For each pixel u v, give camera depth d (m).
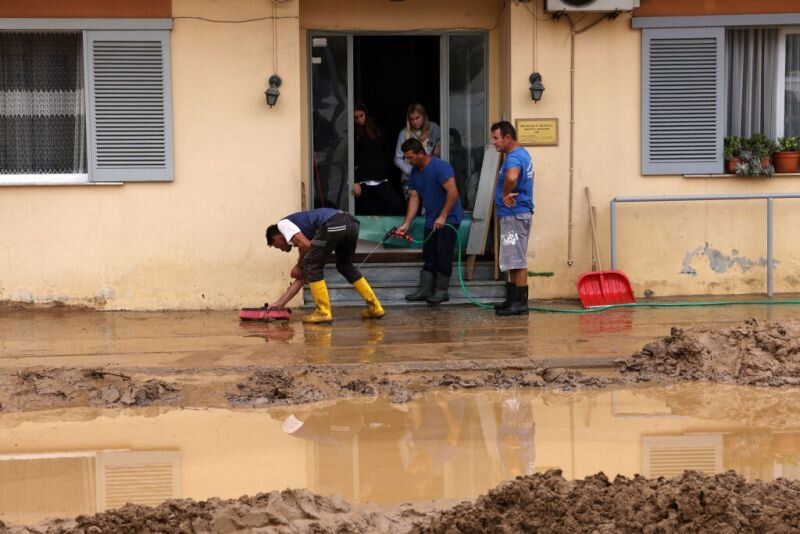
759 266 12.58
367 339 10.03
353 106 12.84
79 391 8.16
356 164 12.92
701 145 12.49
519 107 12.30
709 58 12.44
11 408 7.83
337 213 10.83
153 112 11.91
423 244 12.05
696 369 8.68
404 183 12.94
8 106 12.02
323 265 10.92
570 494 5.23
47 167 12.11
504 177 11.08
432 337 10.10
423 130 12.79
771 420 7.36
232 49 11.92
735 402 7.88
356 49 12.90
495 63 12.81
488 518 4.97
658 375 8.66
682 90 12.45
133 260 11.97
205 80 11.93
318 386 8.26
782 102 12.82
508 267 11.26
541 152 12.34
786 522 4.84
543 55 12.27
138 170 11.91
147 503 5.75
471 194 13.00
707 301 12.16
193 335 10.38
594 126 12.38
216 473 6.27
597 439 6.92
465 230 12.66
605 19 12.27
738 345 8.87
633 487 5.31
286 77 11.98
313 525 5.19
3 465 6.49
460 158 12.98
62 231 11.89
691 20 12.38
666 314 11.39
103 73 11.84
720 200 12.52
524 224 11.22
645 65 12.36
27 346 9.85
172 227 11.98
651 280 12.53
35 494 5.93
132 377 8.47
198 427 7.29
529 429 7.16
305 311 11.88
